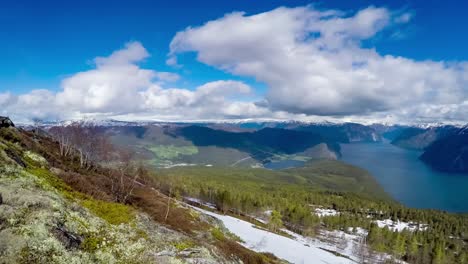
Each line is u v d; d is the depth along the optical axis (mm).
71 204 31250
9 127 64250
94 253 24094
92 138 92500
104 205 42406
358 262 108625
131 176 107875
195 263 32219
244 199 157125
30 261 18062
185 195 168000
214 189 178750
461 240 161250
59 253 20281
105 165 93625
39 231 20797
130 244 30375
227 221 118375
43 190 30359
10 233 19391
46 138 95688
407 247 131750
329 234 150625
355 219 170000
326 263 91375
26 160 44250
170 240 38719
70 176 49531
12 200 23547
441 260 115938
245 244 83312
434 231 162625
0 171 29109
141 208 61438
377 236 133875
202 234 58719
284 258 82500
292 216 151250
